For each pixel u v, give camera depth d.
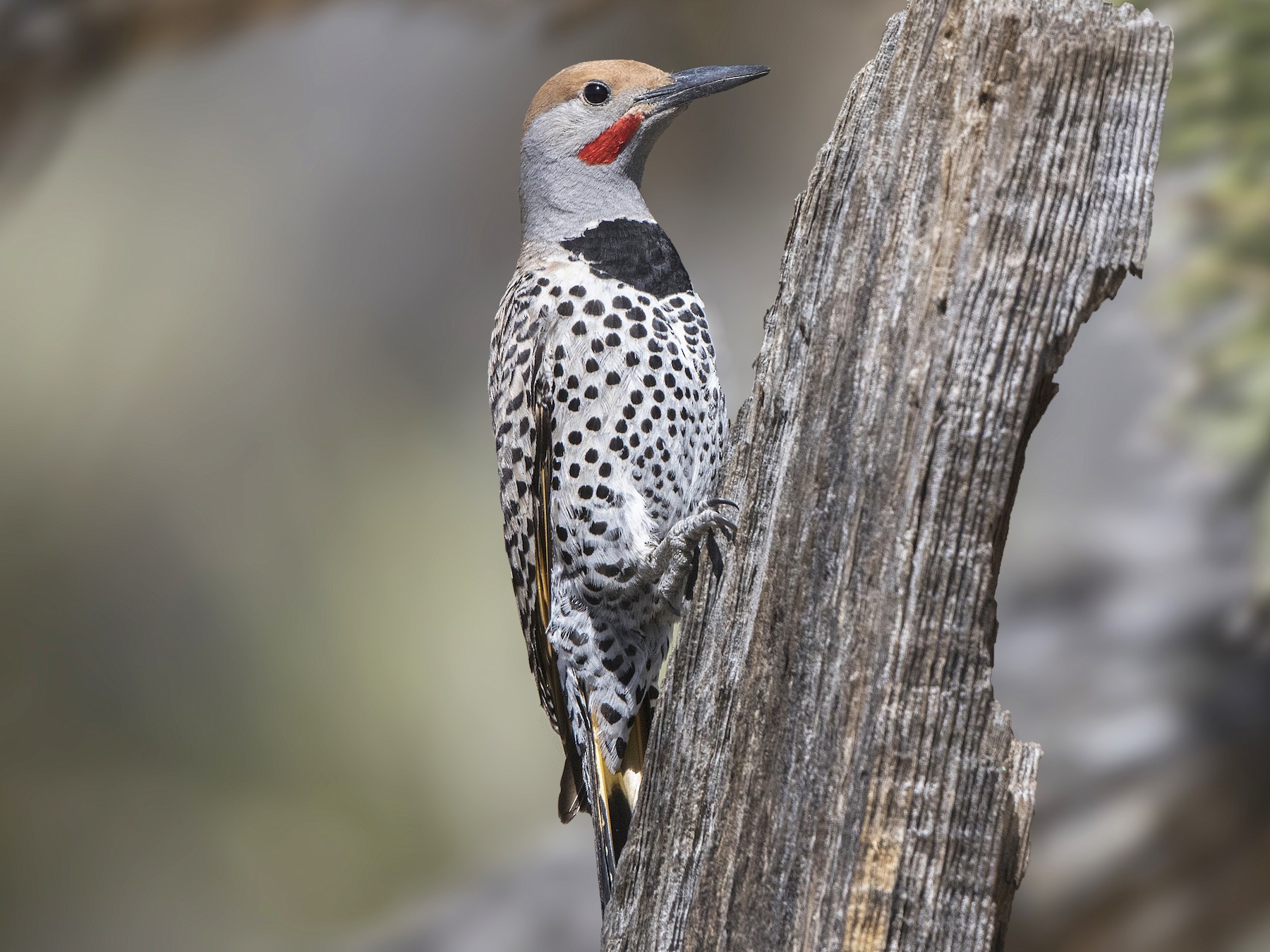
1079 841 8.78
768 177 15.07
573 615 7.40
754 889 4.94
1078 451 9.96
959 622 4.68
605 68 7.66
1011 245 4.65
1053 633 9.59
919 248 4.71
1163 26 4.62
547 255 7.50
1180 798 8.68
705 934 5.06
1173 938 8.64
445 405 17.02
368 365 17.02
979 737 4.69
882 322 4.75
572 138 7.56
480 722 15.10
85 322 16.19
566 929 11.23
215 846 14.92
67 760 15.49
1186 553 9.27
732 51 14.45
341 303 17.06
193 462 16.23
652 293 7.29
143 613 15.77
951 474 4.66
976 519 4.67
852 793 4.73
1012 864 4.80
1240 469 7.62
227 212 16.36
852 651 4.75
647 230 7.48
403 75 15.91
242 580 15.87
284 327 16.89
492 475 16.42
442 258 17.19
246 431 16.41
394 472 16.36
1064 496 9.98
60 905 15.10
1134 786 8.79
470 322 17.19
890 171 4.79
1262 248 6.96
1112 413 9.77
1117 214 4.65
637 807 5.50
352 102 16.23
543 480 7.36
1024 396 4.66
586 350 7.17
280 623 15.44
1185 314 7.11
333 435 16.50
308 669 15.38
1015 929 8.77
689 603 5.44
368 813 14.95
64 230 16.05
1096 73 4.62
